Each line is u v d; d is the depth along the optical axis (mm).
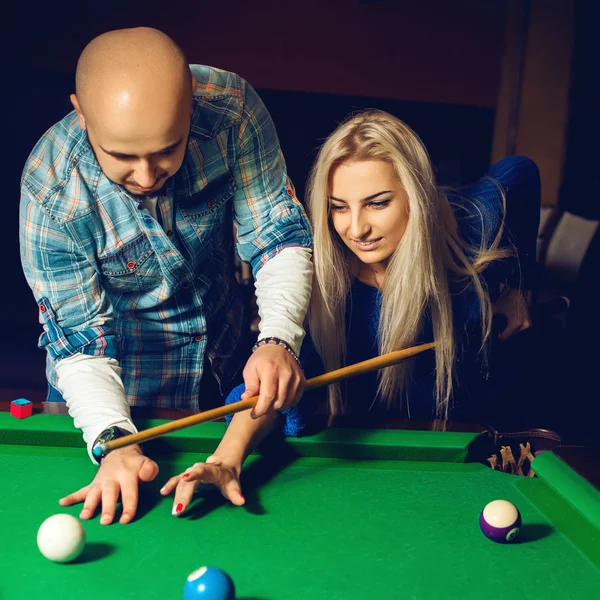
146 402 2133
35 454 1547
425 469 1558
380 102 6336
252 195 1904
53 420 1604
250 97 1870
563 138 6277
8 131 5945
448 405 2176
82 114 1474
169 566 1170
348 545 1249
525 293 2414
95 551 1205
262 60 6113
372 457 1589
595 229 4555
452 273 2047
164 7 5934
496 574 1185
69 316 1688
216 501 1387
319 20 6098
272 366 1487
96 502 1326
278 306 1689
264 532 1282
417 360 2082
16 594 1086
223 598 1021
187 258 1929
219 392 2221
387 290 1949
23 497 1373
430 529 1311
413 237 1849
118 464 1394
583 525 1318
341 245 1954
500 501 1282
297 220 1869
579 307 5250
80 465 1505
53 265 1707
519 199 2291
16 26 5789
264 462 1558
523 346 2355
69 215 1688
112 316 1770
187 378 2129
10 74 5871
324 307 1938
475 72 6320
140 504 1365
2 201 5980
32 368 4762
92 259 1754
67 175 1694
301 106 6258
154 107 1377
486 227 2146
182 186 1816
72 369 1620
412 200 1813
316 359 1906
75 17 5844
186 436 1561
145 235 1816
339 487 1460
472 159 6516
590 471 1415
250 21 6035
